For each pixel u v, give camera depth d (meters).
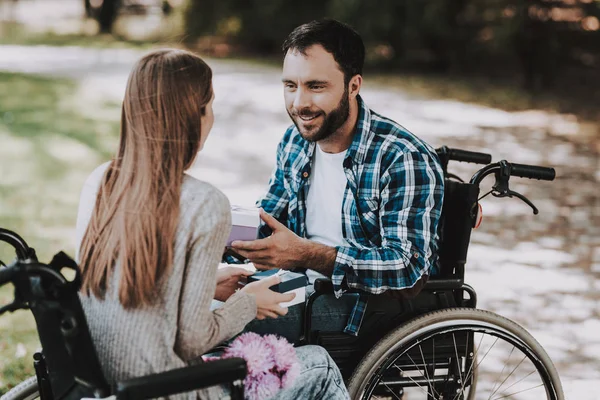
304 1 17.48
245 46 17.94
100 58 16.38
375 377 2.42
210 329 1.91
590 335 3.98
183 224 1.86
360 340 2.52
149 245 1.83
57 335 1.75
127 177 1.88
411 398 3.19
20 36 20.44
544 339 3.91
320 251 2.39
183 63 1.91
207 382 1.75
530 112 11.38
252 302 2.06
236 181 7.11
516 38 13.30
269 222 2.34
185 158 1.92
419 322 2.45
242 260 2.65
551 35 13.22
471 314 2.49
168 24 19.03
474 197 2.58
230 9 17.78
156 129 1.87
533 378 3.53
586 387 3.42
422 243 2.46
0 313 1.74
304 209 2.69
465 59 15.45
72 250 5.06
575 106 11.84
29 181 6.84
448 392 2.60
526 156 8.45
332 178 2.62
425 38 15.41
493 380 3.50
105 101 11.41
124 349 1.86
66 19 25.09
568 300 4.46
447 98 12.46
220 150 8.42
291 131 2.76
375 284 2.41
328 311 2.51
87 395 1.80
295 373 2.10
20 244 1.97
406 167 2.49
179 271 1.85
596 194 6.92
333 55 2.41
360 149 2.54
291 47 2.44
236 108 11.05
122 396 1.68
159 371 1.85
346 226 2.59
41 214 5.86
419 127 9.99
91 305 1.91
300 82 2.42
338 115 2.46
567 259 5.19
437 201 2.51
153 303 1.85
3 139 8.48
